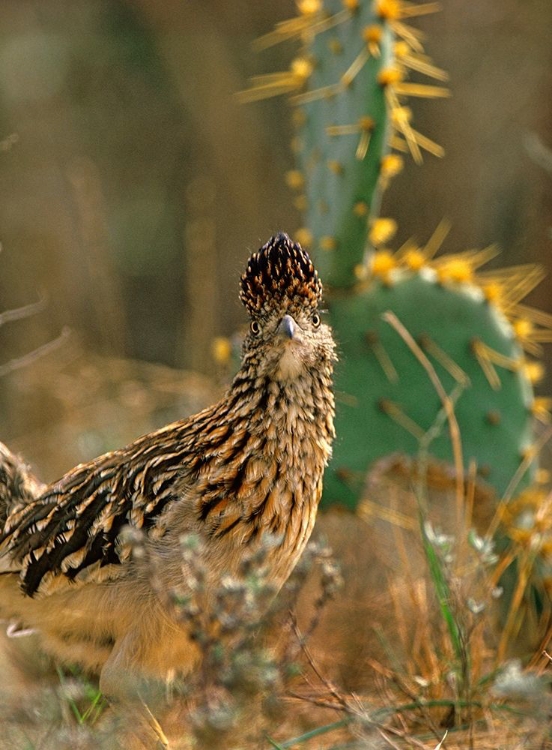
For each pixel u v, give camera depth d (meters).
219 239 20.25
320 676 8.77
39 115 21.78
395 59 11.52
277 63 22.02
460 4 20.45
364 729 8.34
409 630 10.39
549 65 19.77
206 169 21.00
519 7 20.14
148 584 8.24
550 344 17.67
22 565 8.70
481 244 19.23
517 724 8.65
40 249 18.62
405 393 10.73
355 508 10.66
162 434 8.82
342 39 10.88
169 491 8.29
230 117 21.25
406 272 11.03
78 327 18.16
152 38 22.58
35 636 10.40
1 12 22.94
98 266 17.88
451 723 9.02
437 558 9.52
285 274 8.27
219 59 21.95
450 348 10.80
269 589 7.64
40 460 14.31
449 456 10.59
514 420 10.76
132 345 19.14
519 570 10.18
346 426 10.66
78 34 22.73
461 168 19.55
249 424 8.30
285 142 21.22
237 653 7.25
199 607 7.55
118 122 22.19
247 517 8.21
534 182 18.84
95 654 8.80
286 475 8.32
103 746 7.59
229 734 7.34
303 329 8.34
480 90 19.95
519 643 10.23
